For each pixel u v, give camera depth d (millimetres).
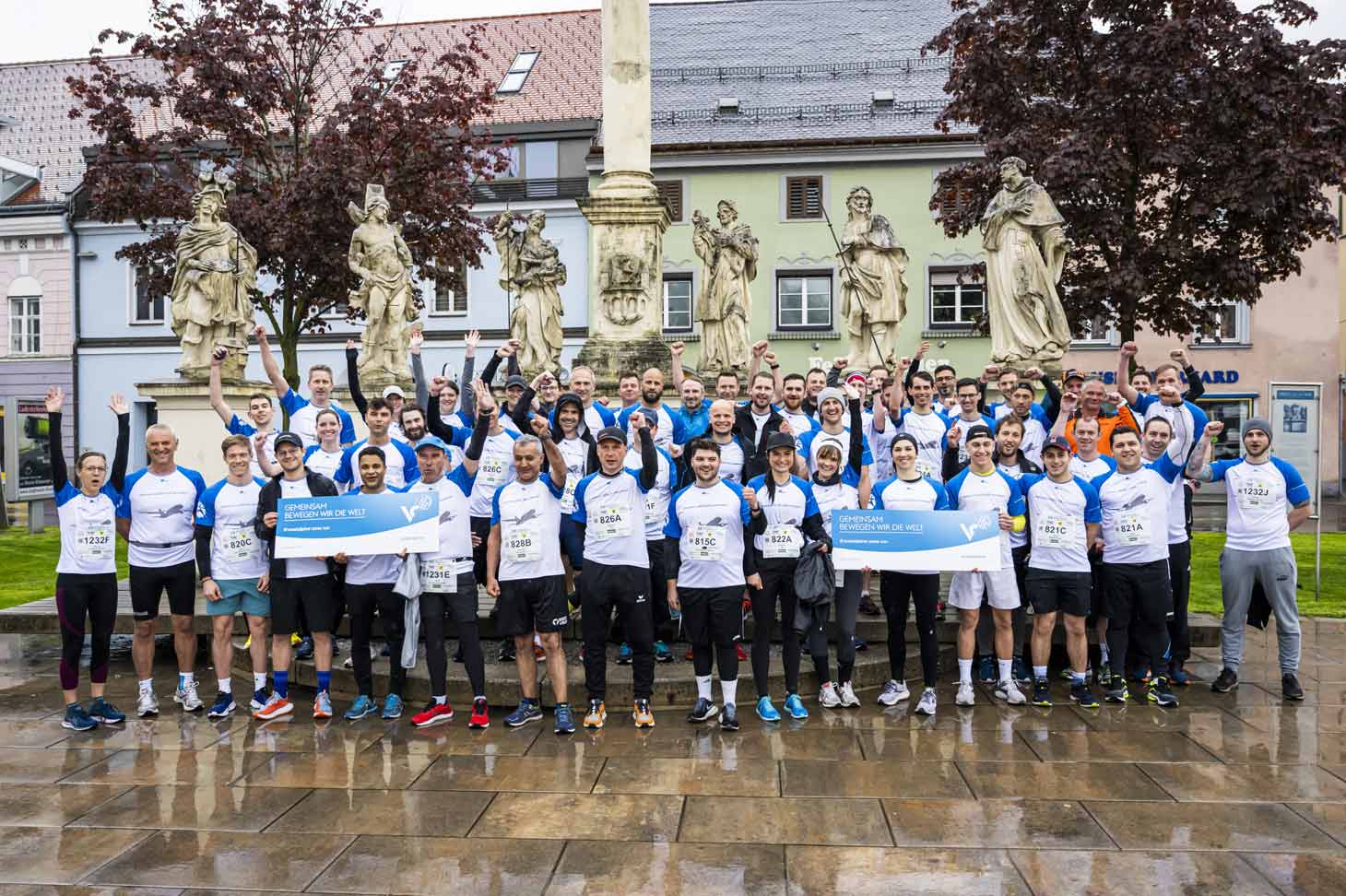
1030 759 6340
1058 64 18078
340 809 5535
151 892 4566
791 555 7180
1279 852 4957
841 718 7230
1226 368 29219
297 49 18688
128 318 30609
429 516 7090
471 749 6590
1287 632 7758
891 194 29016
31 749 6707
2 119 33281
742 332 14383
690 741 6715
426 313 30156
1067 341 10586
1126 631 7711
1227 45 16406
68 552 7180
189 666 7648
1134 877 4676
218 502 7422
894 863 4824
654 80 32281
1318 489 12227
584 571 7086
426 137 18031
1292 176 15742
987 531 7258
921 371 8914
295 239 16641
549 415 9234
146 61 34781
